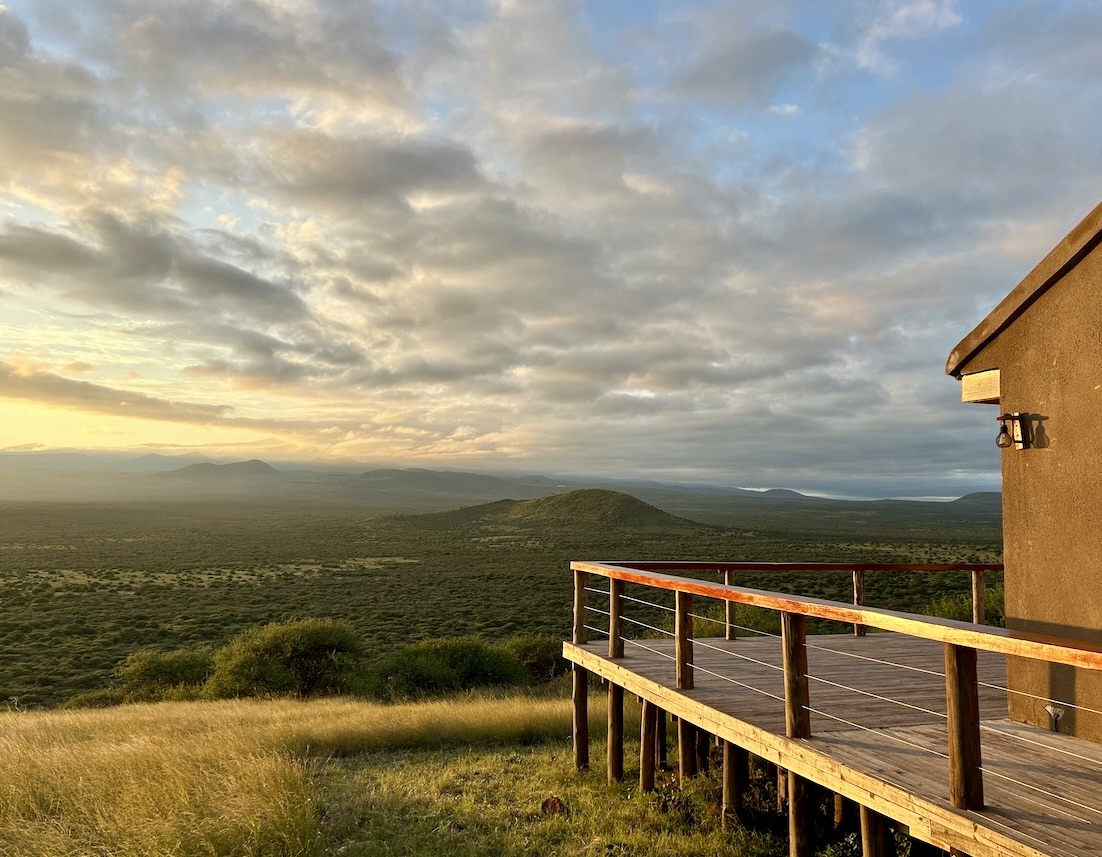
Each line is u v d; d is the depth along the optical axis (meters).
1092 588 4.28
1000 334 5.06
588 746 9.14
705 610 38.22
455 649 23.08
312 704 18.17
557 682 21.75
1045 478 4.64
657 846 5.76
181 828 5.76
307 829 5.98
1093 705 4.27
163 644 39.22
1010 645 2.82
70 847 5.74
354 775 8.47
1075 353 4.44
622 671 6.80
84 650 37.00
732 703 5.32
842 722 4.76
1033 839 2.94
